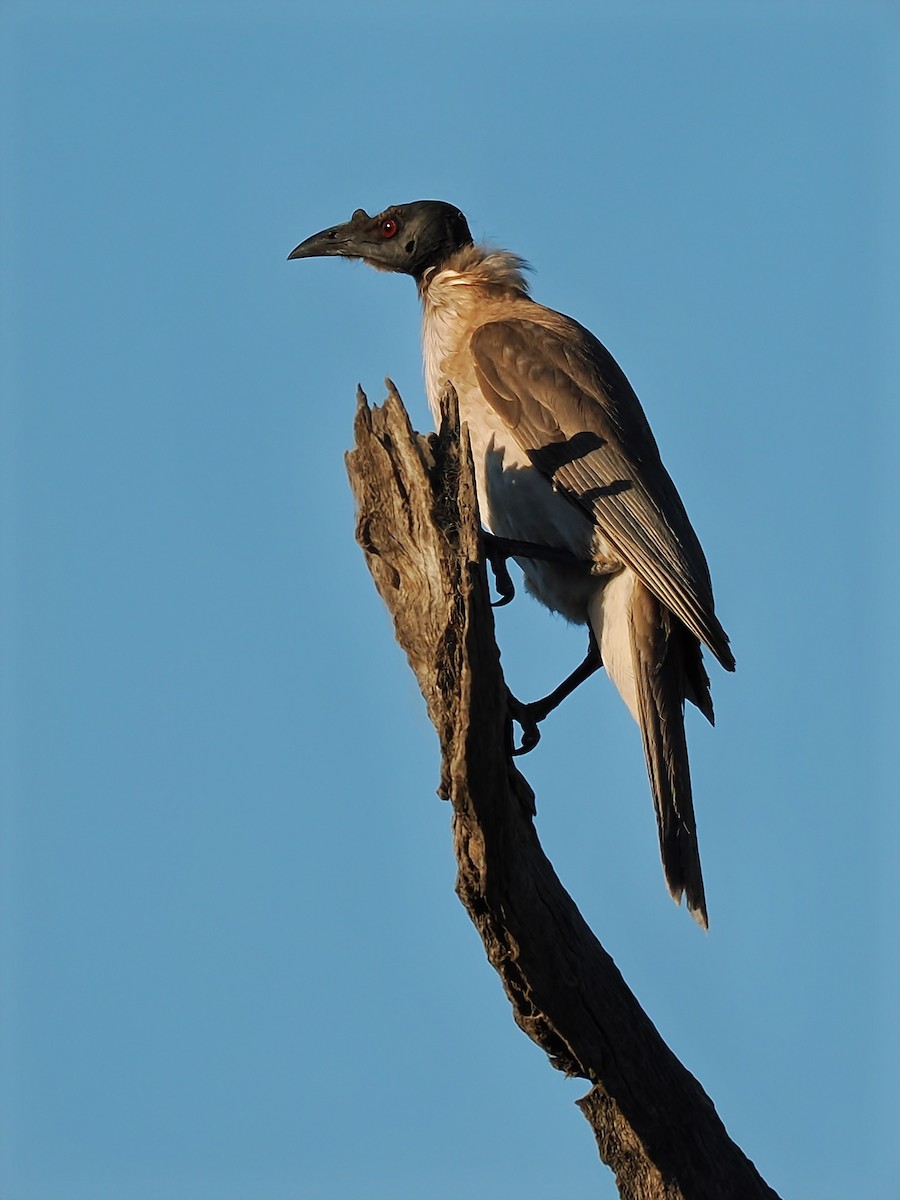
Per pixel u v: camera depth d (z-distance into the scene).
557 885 8.88
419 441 8.88
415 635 8.89
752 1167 9.38
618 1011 8.95
